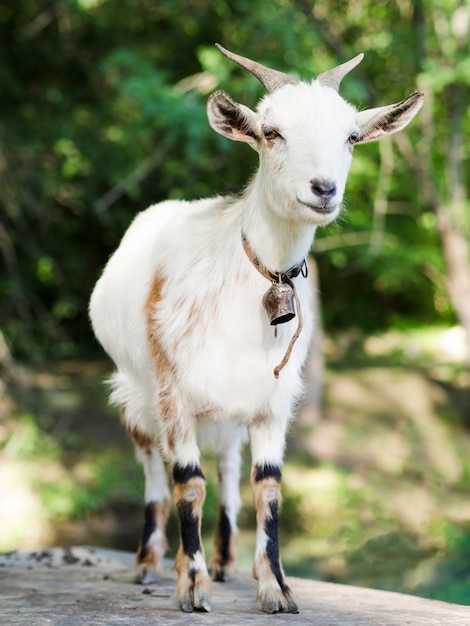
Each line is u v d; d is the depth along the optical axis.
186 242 4.38
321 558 9.52
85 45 15.63
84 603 4.34
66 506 12.09
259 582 4.21
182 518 4.28
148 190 15.60
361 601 4.55
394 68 14.81
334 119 3.88
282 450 4.35
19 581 5.04
